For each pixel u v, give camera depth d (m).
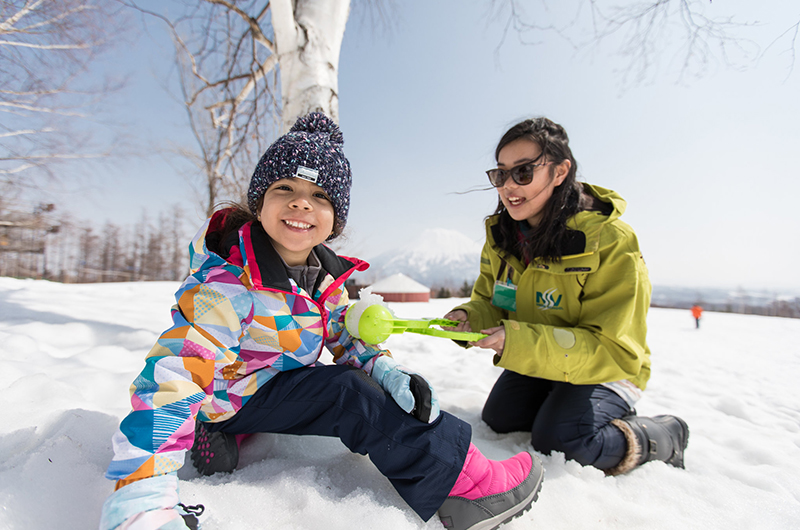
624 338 1.34
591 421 1.29
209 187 5.43
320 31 3.08
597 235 1.42
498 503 0.91
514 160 1.48
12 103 7.81
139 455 0.67
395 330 1.09
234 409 1.01
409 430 0.94
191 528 0.71
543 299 1.56
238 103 4.70
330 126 1.22
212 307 0.87
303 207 1.00
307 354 1.07
